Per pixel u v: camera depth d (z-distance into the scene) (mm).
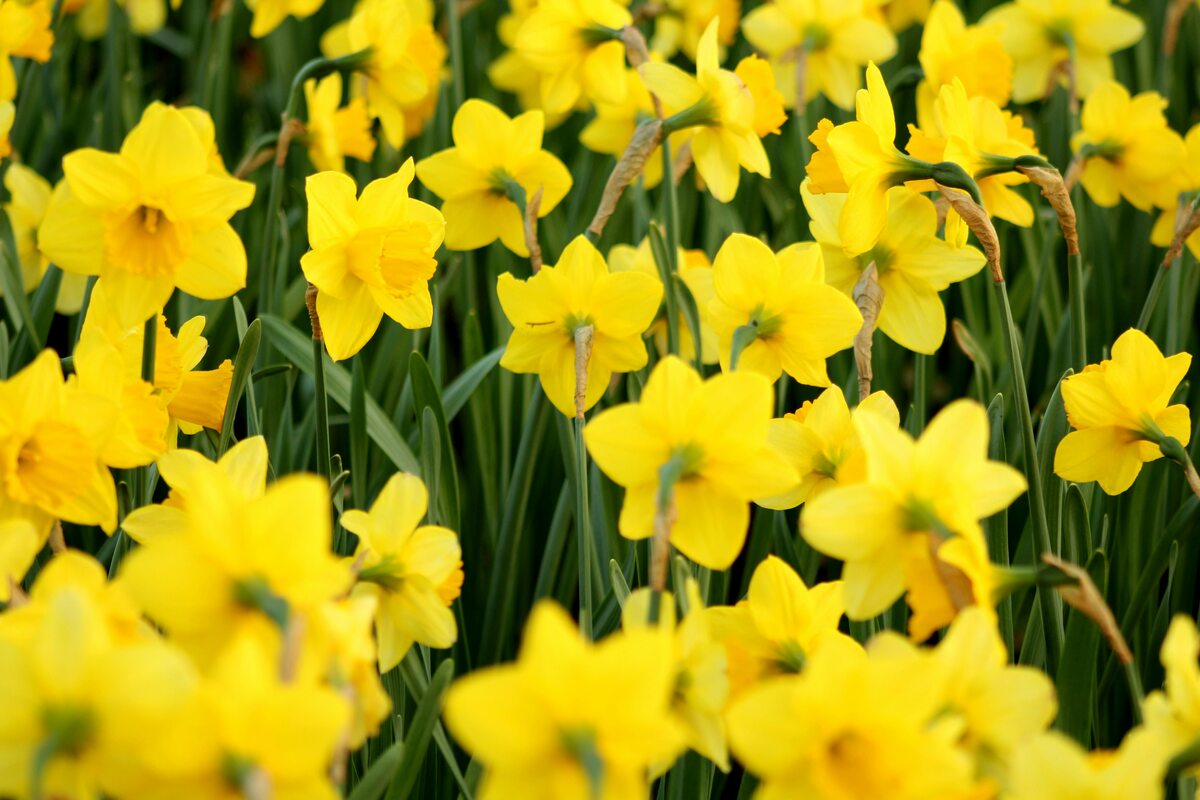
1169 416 2273
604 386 2291
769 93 2650
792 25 2836
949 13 2615
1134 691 2084
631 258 2508
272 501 2002
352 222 2246
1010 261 2869
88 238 2188
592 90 2539
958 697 2047
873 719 2002
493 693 1971
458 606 2418
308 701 1973
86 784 1985
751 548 2422
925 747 2000
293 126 2607
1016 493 2074
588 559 2254
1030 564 2361
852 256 2336
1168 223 2562
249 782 1970
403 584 2174
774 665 2146
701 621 2084
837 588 2152
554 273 2260
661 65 2396
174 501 2188
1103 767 2037
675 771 2180
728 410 2080
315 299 2260
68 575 2049
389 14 2643
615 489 2457
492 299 2746
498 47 4074
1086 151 2551
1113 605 2430
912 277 2344
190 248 2182
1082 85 2943
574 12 2516
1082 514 2297
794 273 2246
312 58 3750
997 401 2344
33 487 2115
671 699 2086
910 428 2445
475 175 2465
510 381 2570
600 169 2865
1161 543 2322
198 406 2312
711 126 2393
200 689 1970
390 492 2180
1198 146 2531
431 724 2170
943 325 2346
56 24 2830
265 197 2906
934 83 2602
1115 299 2721
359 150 2768
